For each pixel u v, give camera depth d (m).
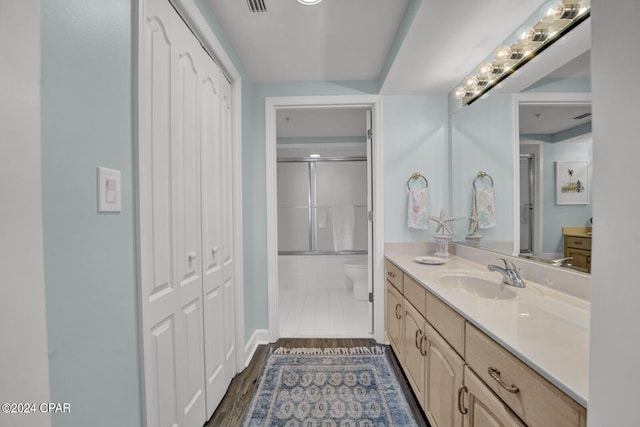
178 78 1.25
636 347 0.40
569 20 1.17
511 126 1.63
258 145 2.50
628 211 0.41
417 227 2.41
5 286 0.48
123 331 0.86
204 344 1.50
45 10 0.61
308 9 1.58
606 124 0.44
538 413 0.71
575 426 0.60
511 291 1.37
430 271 1.77
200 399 1.45
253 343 2.40
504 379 0.85
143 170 0.93
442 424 1.28
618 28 0.42
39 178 0.54
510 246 1.65
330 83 2.46
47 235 0.61
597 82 0.45
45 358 0.55
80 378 0.70
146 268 0.94
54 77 0.63
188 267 1.33
